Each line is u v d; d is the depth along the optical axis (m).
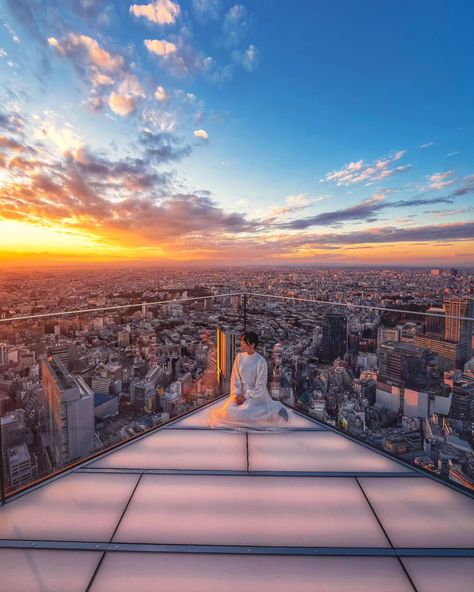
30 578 1.26
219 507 1.66
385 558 1.37
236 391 2.66
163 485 1.84
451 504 1.70
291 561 1.35
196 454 2.17
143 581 1.25
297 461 2.09
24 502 1.68
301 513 1.62
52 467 2.05
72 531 1.49
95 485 1.83
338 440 2.36
